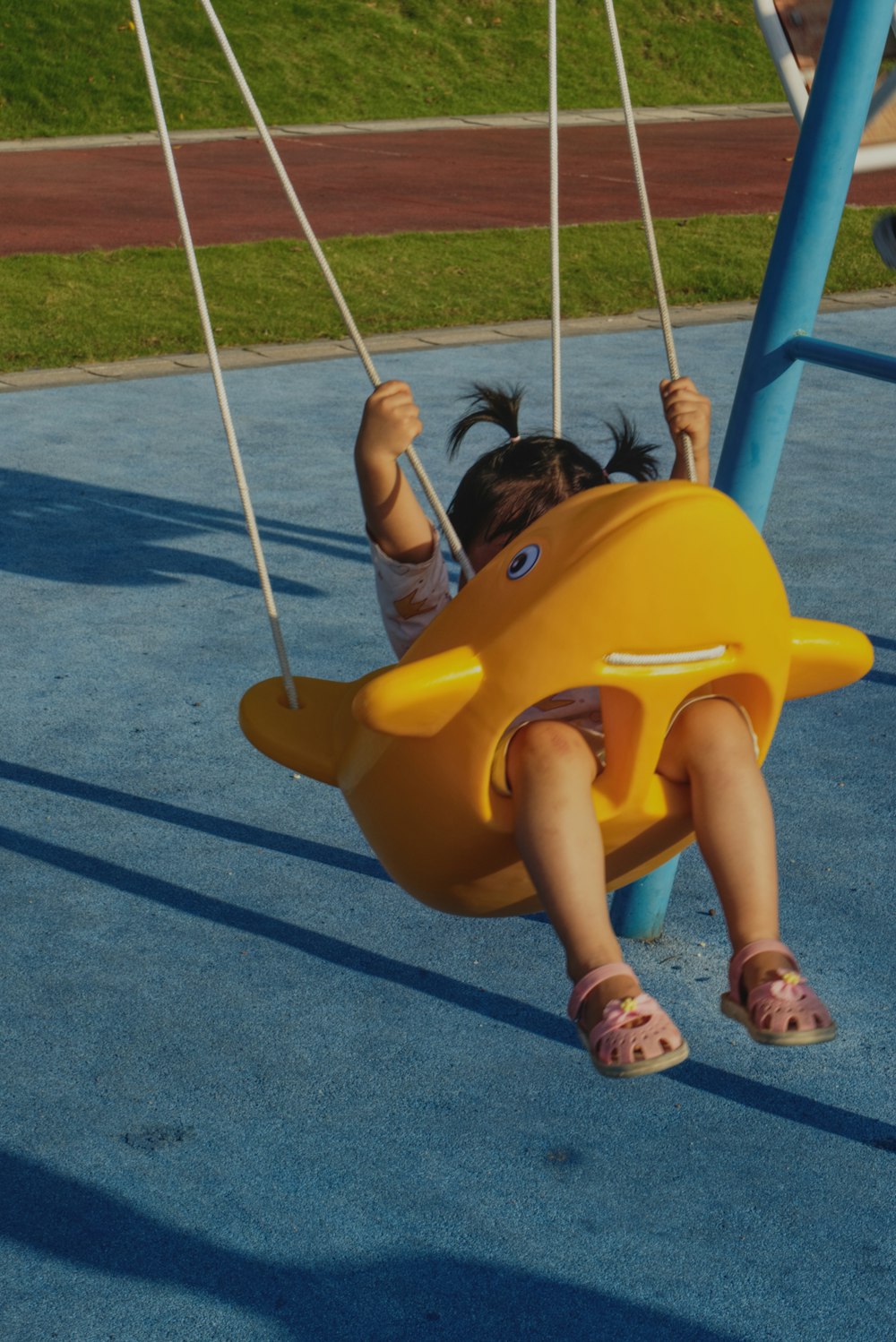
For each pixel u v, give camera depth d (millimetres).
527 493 2270
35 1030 2711
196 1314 2078
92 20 21000
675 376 2365
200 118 19938
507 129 20719
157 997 2824
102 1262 2172
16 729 3992
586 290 10859
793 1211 2307
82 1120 2475
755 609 1845
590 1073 2637
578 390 8109
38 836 3426
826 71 2611
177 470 6594
